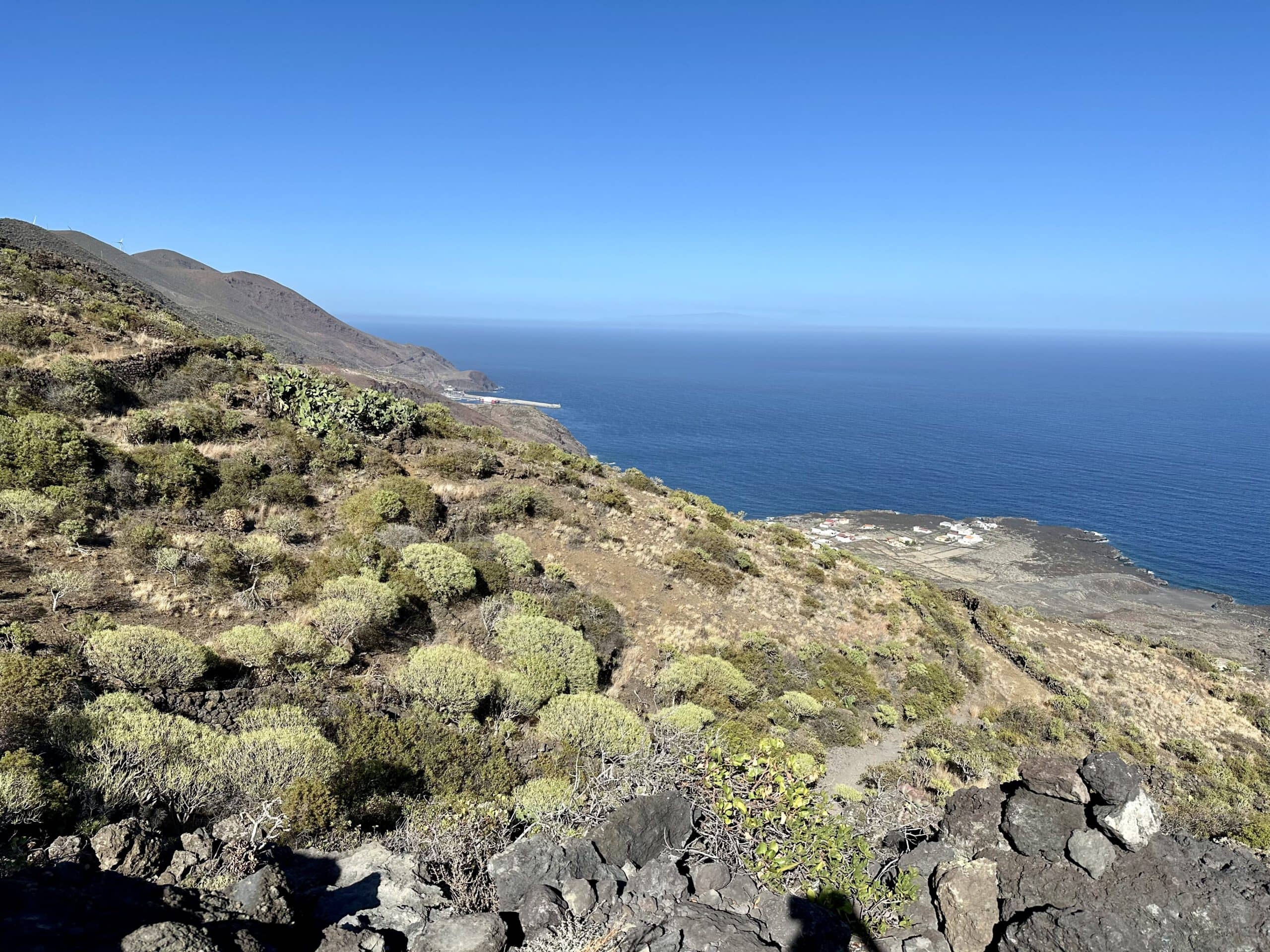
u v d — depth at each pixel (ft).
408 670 44.32
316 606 50.14
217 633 44.29
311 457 78.79
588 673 54.60
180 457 64.03
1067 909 17.10
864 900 19.84
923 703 80.43
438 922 16.96
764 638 79.15
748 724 60.29
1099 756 18.03
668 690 61.57
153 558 50.49
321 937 16.75
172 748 29.14
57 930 12.25
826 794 27.50
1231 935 15.85
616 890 19.45
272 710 36.09
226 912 15.80
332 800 27.37
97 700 31.78
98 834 19.25
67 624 39.34
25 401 66.69
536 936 17.19
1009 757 73.15
